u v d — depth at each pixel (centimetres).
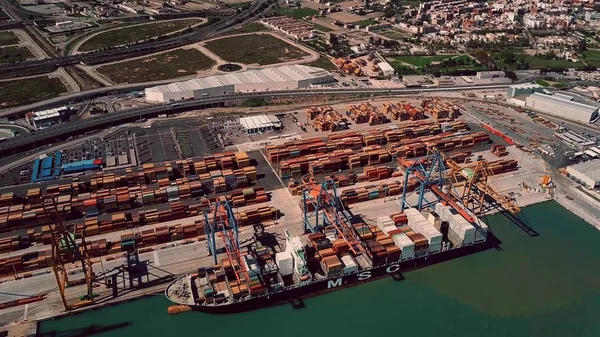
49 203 17588
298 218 17438
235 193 18362
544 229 17362
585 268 15688
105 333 13075
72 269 15000
